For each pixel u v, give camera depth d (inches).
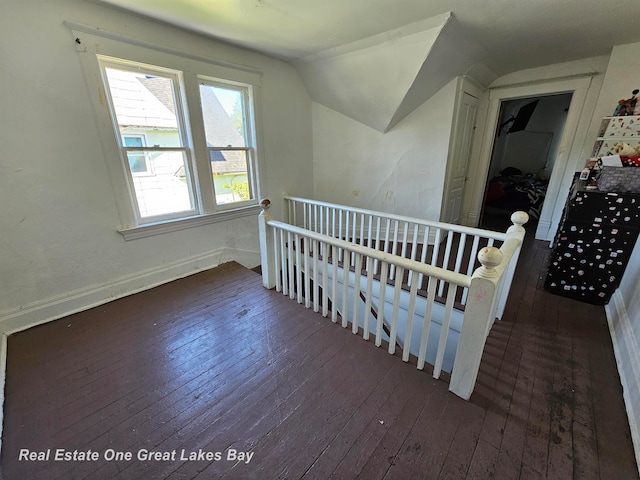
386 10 82.9
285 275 97.9
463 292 100.3
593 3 77.7
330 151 156.3
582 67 129.1
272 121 133.6
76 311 88.9
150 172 99.9
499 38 103.7
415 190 145.7
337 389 60.1
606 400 57.3
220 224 122.6
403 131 139.0
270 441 49.4
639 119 96.3
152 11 82.4
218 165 119.0
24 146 73.7
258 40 105.8
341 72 124.6
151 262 104.6
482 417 53.4
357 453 47.2
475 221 178.7
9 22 67.2
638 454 46.2
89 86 81.0
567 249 92.7
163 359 69.2
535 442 48.9
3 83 68.6
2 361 67.7
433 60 104.0
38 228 79.2
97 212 89.0
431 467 45.0
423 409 55.2
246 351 71.9
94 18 78.3
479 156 168.4
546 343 73.9
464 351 54.3
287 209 151.8
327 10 82.3
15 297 78.4
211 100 111.8
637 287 72.3
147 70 92.8
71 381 62.7
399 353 71.0
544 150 220.4
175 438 50.1
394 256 61.8
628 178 82.0
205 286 105.9
